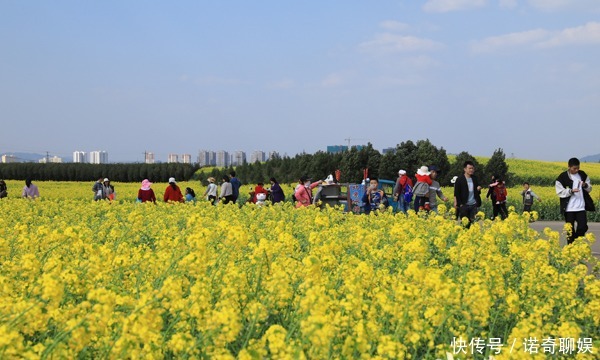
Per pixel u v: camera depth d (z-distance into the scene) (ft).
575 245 32.48
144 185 79.25
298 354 14.87
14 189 158.92
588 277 28.91
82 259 27.53
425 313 18.70
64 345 15.30
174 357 16.92
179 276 22.63
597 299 24.58
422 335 18.45
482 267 28.12
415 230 39.17
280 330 15.30
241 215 53.01
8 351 14.28
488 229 40.01
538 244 31.42
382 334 18.65
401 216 50.85
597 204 110.32
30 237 29.89
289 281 21.75
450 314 18.89
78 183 228.43
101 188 93.71
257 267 23.98
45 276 16.98
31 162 291.99
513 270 30.68
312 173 213.46
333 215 53.88
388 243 35.12
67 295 20.33
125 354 15.64
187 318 19.06
